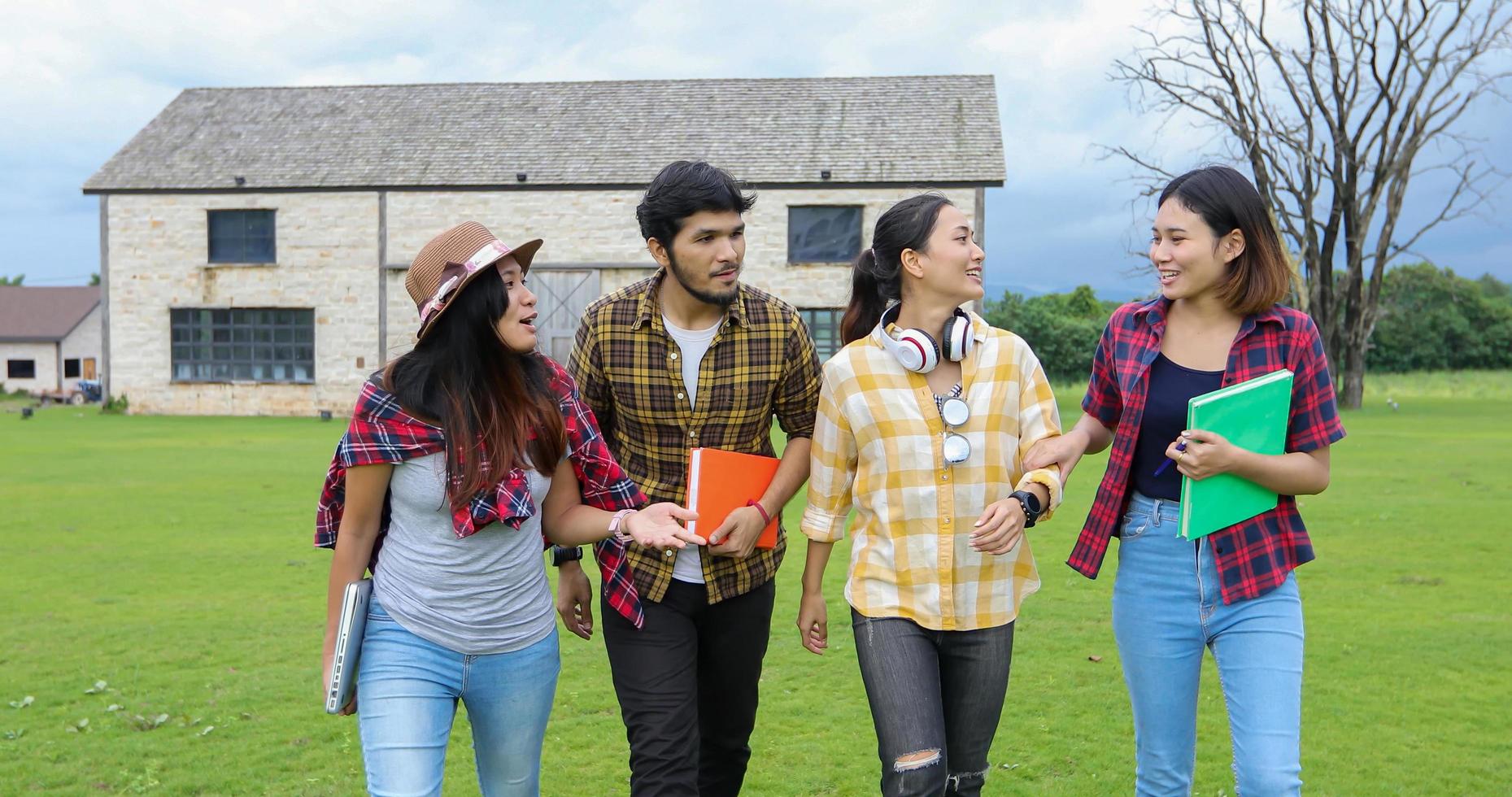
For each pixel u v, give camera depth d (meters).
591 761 4.41
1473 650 5.84
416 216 27.25
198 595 7.38
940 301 2.99
